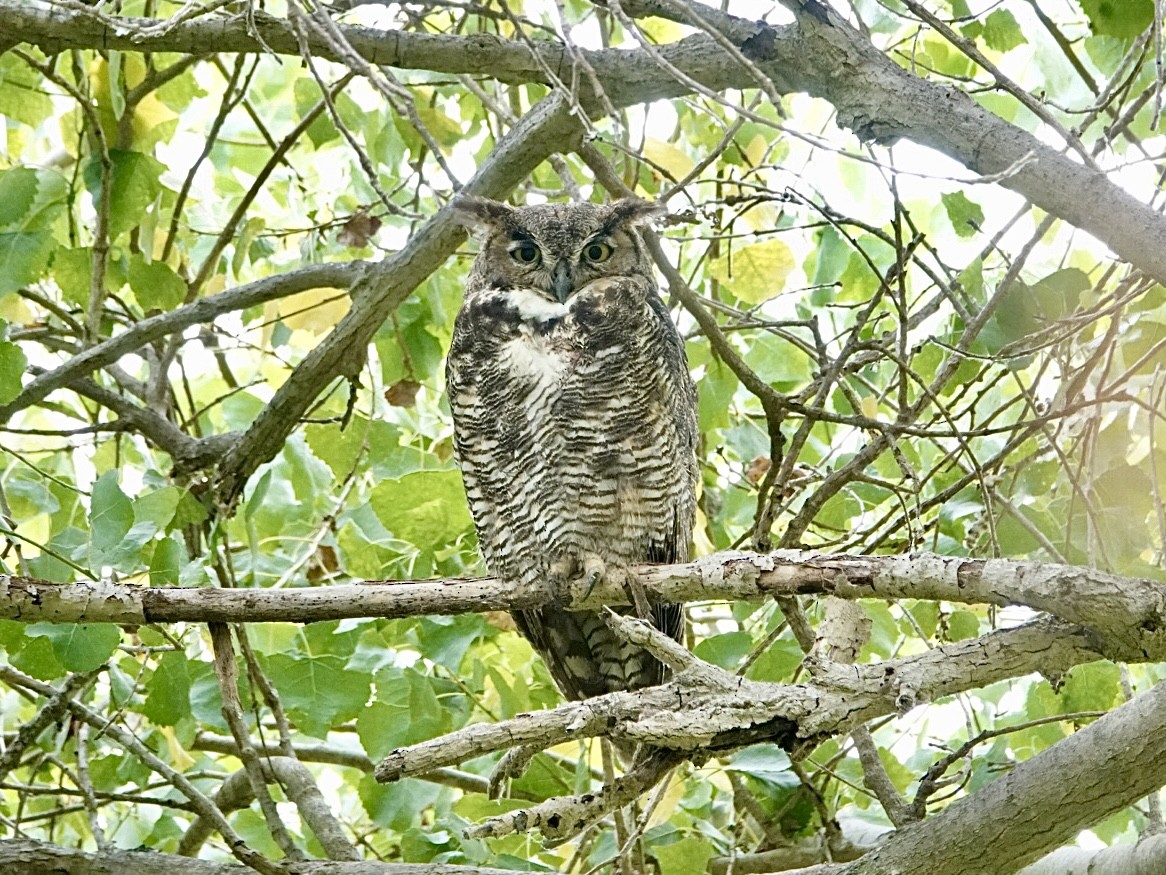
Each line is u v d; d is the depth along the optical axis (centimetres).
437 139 1212
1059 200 702
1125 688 868
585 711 651
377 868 839
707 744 652
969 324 890
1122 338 934
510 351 993
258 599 777
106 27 902
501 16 874
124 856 873
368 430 1146
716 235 1018
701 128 1210
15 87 1183
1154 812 808
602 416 979
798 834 1080
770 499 873
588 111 945
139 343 1091
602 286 1005
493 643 1202
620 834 968
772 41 817
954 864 672
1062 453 870
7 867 854
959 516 971
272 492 1206
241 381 1453
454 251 1054
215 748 1250
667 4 668
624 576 814
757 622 1176
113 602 762
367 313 1057
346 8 880
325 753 1238
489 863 992
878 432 965
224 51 900
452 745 629
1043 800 657
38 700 1167
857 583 706
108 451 1255
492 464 1004
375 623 1118
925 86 752
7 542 919
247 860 841
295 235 1360
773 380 1240
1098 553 922
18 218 1038
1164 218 686
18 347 968
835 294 1262
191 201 1378
